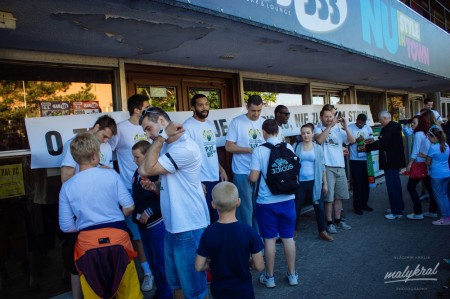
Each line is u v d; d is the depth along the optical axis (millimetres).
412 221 5828
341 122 5906
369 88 9922
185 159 2625
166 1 2512
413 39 7066
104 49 3852
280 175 3471
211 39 3779
